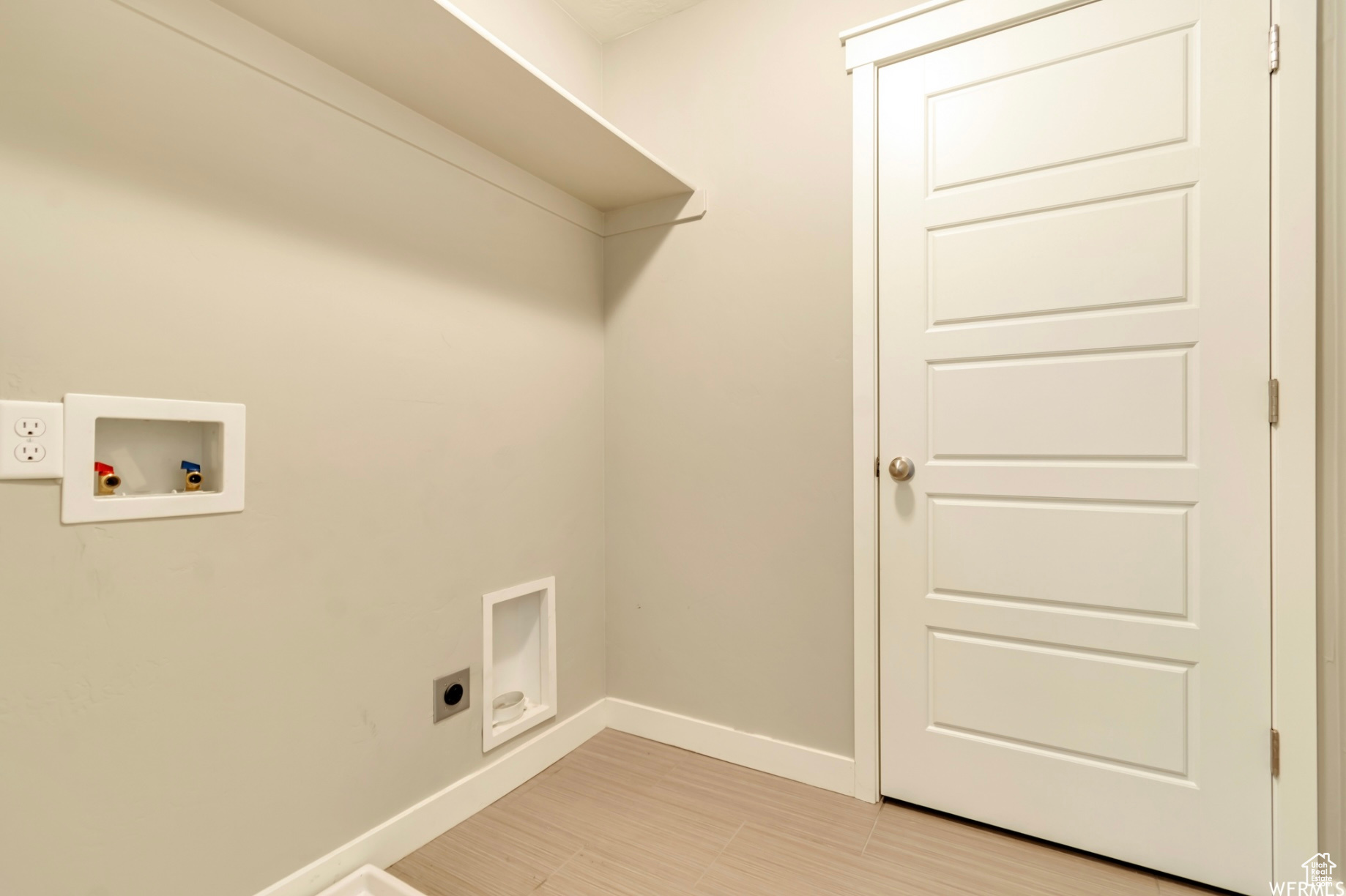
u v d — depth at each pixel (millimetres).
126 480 1059
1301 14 1233
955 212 1563
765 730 1838
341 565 1340
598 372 2123
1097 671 1428
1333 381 1220
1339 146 1207
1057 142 1452
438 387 1557
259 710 1199
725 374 1904
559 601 1937
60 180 951
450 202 1591
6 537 901
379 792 1408
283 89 1237
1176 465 1354
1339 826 1205
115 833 1013
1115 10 1396
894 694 1649
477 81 1372
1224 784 1310
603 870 1393
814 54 1764
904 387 1631
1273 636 1266
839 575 1729
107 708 1003
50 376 939
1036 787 1488
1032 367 1489
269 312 1216
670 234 2006
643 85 2064
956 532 1575
